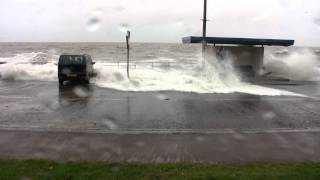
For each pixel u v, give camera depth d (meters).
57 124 10.29
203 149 7.73
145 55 59.50
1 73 25.05
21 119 10.95
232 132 9.41
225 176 5.75
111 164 6.38
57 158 6.95
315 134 9.24
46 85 20.78
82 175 5.74
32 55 53.09
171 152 7.49
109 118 11.26
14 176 5.65
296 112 12.62
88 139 8.48
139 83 20.89
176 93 17.23
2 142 8.12
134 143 8.17
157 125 10.30
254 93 17.41
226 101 14.90
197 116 11.73
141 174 5.84
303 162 6.79
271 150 7.71
